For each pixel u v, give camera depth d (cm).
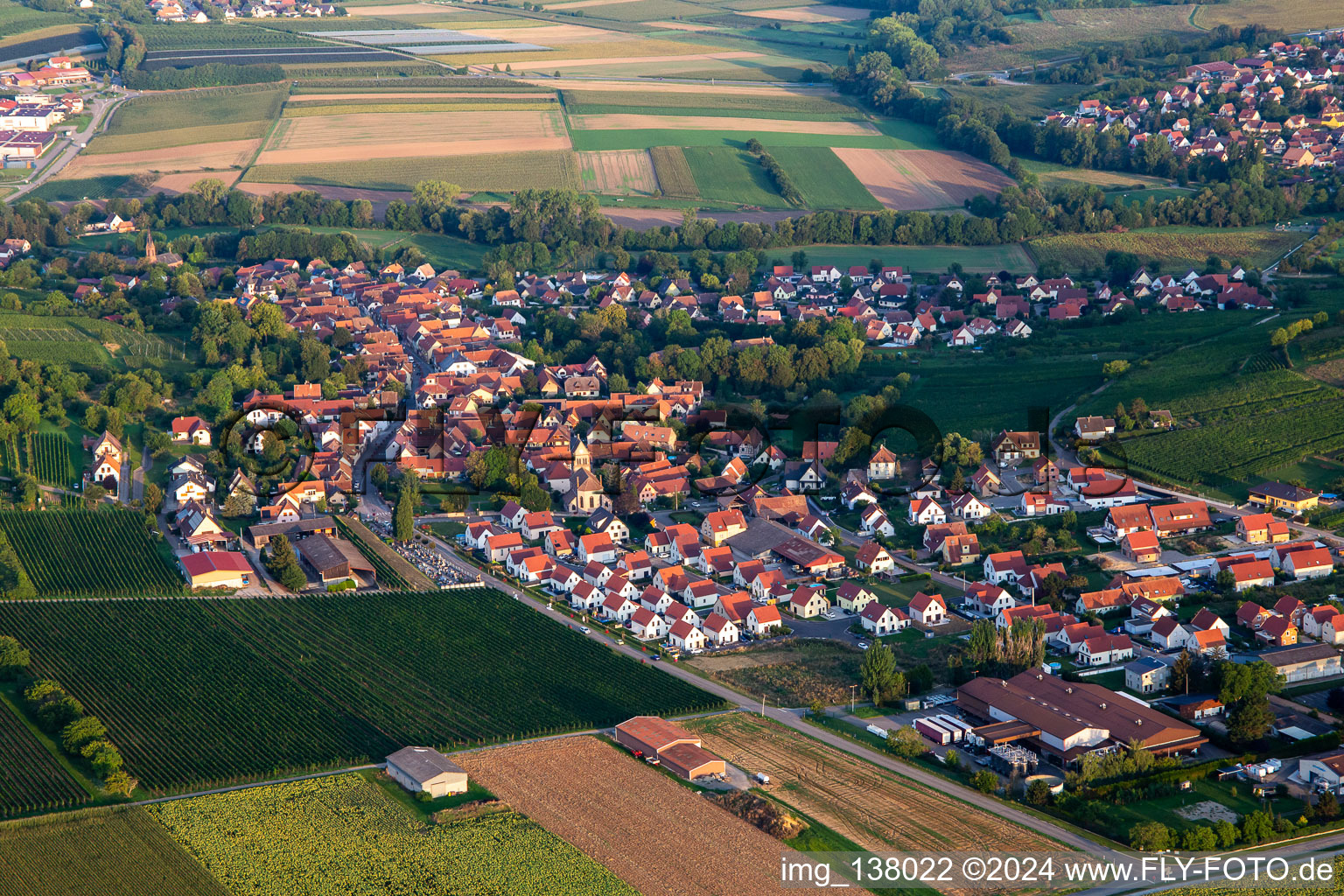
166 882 14500
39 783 16500
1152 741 17488
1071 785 16700
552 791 16638
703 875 14725
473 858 15012
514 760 17538
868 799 16538
